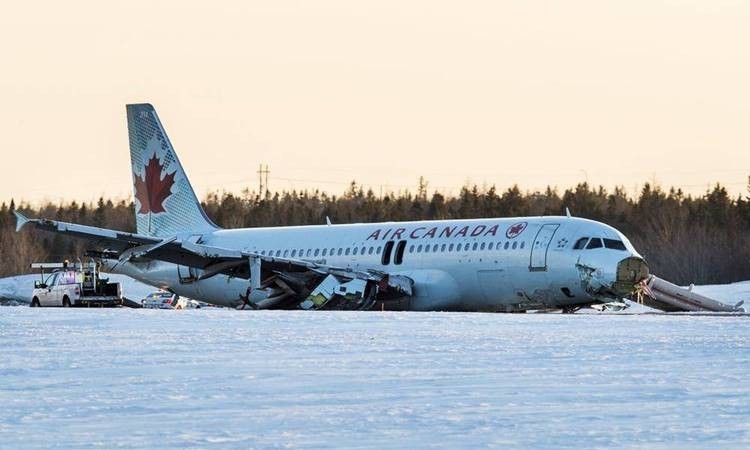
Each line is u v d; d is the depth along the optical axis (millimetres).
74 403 92000
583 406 88312
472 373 109250
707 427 78000
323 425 80188
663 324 172625
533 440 73500
